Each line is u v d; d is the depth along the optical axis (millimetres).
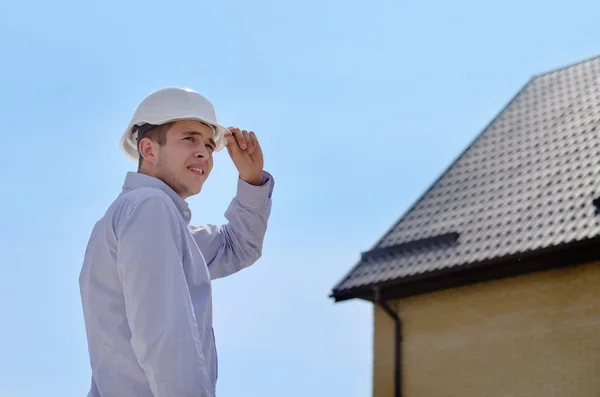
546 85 20250
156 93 3980
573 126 18094
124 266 3523
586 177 16250
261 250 4711
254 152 4652
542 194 16406
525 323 15250
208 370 3678
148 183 3879
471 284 16047
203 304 3703
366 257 17312
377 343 16766
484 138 19359
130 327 3471
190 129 3951
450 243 16422
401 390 16219
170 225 3619
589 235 14516
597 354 14414
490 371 15398
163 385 3342
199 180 3971
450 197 17828
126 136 4074
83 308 3691
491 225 16297
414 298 16641
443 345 16031
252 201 4676
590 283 14742
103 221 3701
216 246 4617
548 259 15047
